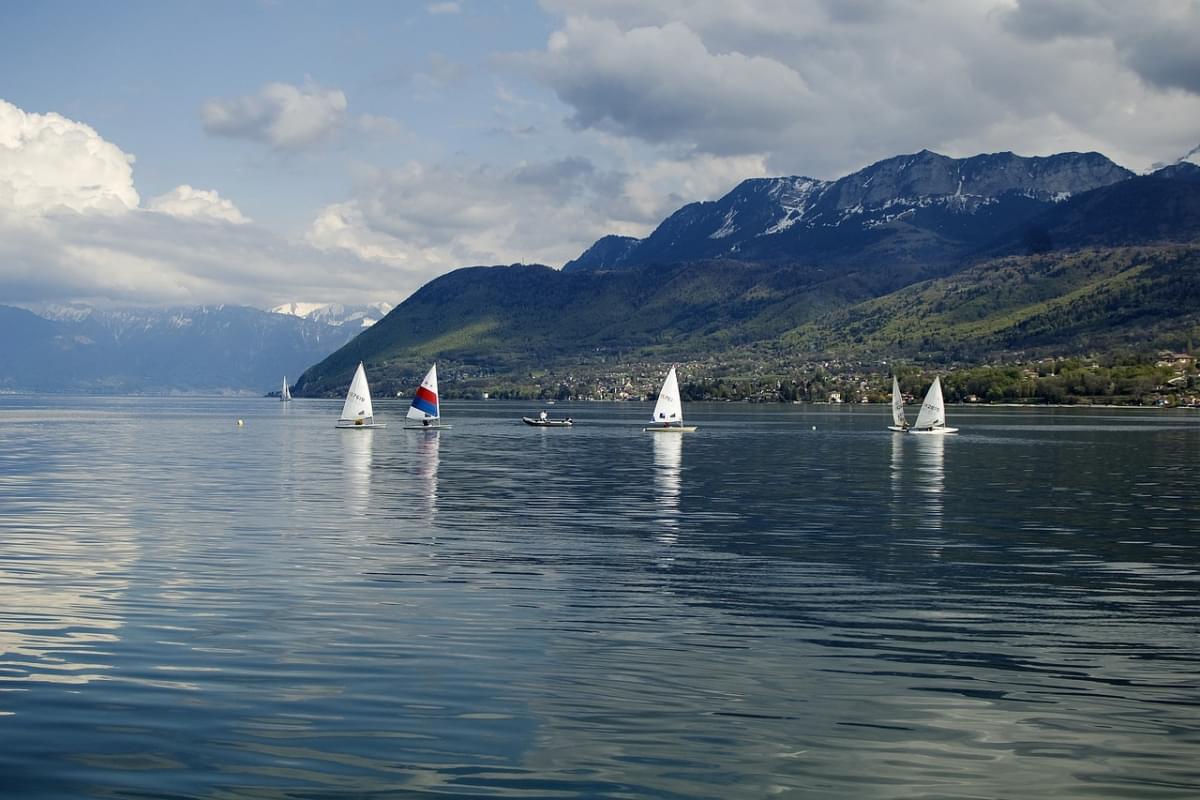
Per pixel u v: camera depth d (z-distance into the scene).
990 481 94.94
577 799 20.92
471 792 21.17
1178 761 23.34
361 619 35.91
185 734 24.17
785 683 28.88
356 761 22.67
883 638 34.19
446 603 38.72
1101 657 32.06
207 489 83.62
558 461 119.44
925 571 46.97
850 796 21.25
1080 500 78.75
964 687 28.72
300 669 29.53
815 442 162.88
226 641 32.59
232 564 46.91
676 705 26.77
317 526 60.53
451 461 119.06
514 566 47.06
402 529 59.53
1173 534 59.81
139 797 20.73
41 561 47.34
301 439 170.38
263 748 23.34
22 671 29.02
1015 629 35.69
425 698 26.98
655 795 21.17
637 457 127.12
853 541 56.34
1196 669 30.80
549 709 26.25
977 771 22.64
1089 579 45.34
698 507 72.50
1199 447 149.25
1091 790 21.72
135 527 59.44
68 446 148.12
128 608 37.28
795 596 41.00
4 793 20.83
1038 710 26.80
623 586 42.56
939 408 193.88
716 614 37.50
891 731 25.06
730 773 22.34
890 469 109.25
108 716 25.33
